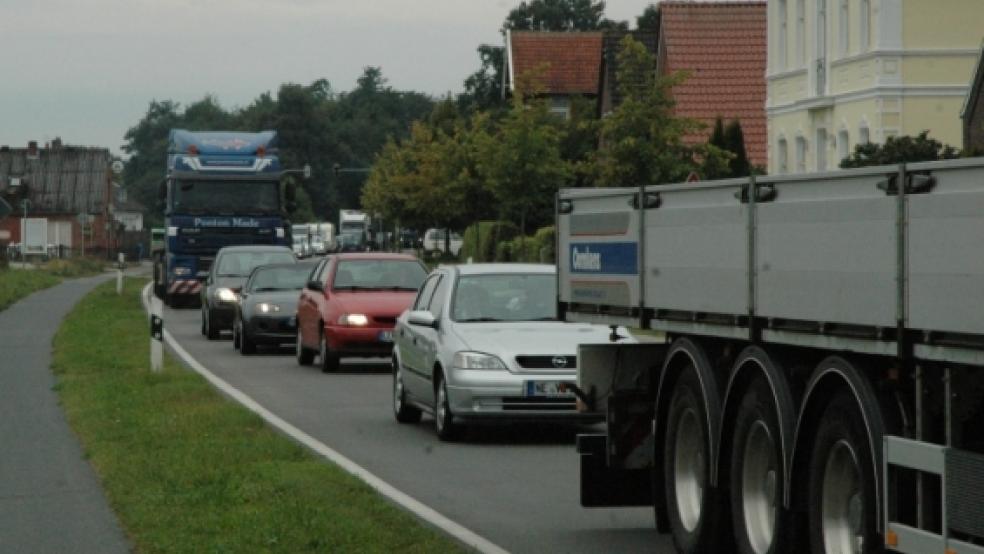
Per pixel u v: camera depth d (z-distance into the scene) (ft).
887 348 56.39
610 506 82.43
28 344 230.48
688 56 430.20
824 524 61.57
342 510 84.89
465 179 488.44
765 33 434.30
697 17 436.76
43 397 153.48
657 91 296.30
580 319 86.99
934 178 53.78
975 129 260.83
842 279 59.52
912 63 286.87
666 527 79.61
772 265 65.16
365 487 94.27
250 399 156.97
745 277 67.51
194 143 323.16
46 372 182.09
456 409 121.80
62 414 138.21
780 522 65.46
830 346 60.64
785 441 64.23
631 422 81.20
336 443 122.52
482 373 120.88
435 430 131.64
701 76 425.69
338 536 76.89
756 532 68.23
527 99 370.73
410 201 560.61
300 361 202.90
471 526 84.99
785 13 337.52
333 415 142.92
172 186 322.34
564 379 120.88
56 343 228.22
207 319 257.14
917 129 287.69
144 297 393.50
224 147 323.78
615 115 297.53
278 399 157.17
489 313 129.80
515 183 360.69
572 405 120.88
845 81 303.89
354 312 186.29
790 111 332.19
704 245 71.61
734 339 70.79
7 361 198.39
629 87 297.33
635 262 79.30
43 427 128.47
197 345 242.99
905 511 55.98
